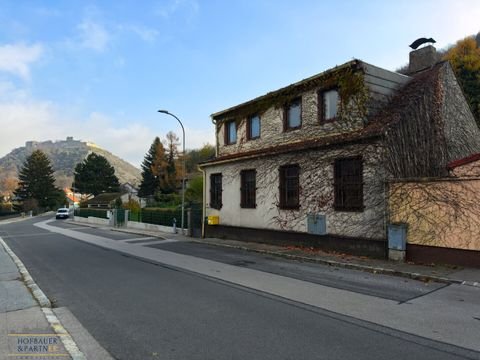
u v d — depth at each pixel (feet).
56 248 56.13
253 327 18.24
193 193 133.80
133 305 22.65
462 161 40.52
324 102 47.01
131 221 102.06
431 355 14.75
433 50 50.90
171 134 206.18
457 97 50.62
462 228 31.40
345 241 40.37
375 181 37.58
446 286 26.55
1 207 246.06
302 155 45.80
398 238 34.81
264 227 51.57
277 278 30.04
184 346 15.94
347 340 16.39
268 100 54.65
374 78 43.39
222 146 65.36
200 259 41.09
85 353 15.34
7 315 19.98
